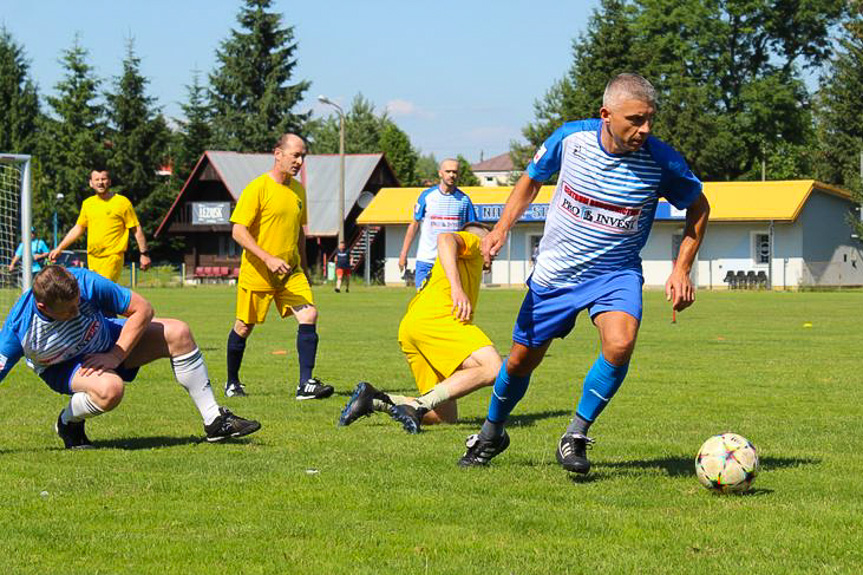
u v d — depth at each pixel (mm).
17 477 6980
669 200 6711
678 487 6695
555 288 6812
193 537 5477
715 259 55938
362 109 105625
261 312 11625
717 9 73812
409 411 9008
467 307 8477
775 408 10656
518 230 58656
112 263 14820
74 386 8016
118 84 81062
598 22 75938
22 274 16359
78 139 79375
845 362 15516
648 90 6289
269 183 11633
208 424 8422
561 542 5398
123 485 6711
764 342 19312
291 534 5551
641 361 15711
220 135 90688
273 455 7848
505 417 7281
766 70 75750
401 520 5852
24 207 15328
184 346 8383
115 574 4871
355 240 66750
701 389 12266
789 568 4945
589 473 7148
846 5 72312
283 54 92062
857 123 64750
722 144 71500
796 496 6434
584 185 6578
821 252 57156
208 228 69688
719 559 5102
